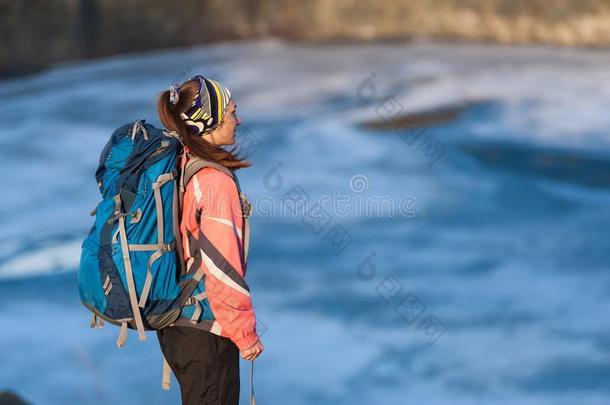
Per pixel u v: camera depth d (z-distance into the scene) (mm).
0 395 23578
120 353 37844
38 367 36188
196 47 114500
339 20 123938
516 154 77062
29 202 64688
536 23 127062
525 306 46375
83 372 35781
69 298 45469
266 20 120812
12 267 50438
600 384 36969
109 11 107500
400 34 125312
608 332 42625
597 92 98375
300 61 110938
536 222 61812
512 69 109250
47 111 88000
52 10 102562
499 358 39531
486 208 65125
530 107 91562
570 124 85562
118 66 105750
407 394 35906
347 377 37344
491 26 126875
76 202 65250
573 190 68625
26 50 100750
